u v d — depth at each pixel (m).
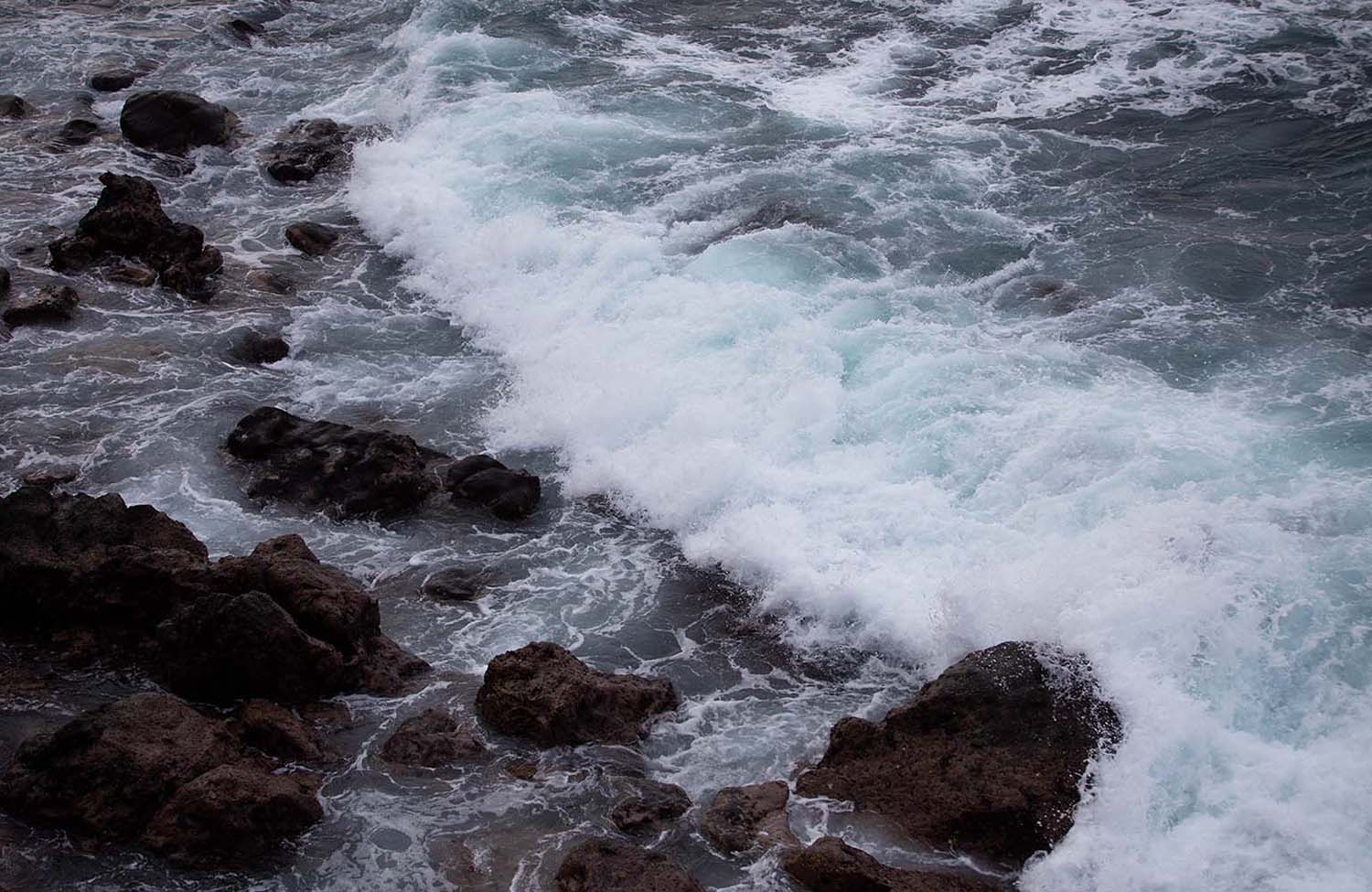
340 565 14.93
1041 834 10.93
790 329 17.92
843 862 10.47
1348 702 11.41
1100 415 15.62
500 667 12.61
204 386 18.25
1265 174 21.66
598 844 10.70
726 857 10.94
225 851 10.86
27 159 25.30
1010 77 26.22
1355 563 12.82
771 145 24.03
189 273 20.81
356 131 26.58
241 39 31.98
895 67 27.23
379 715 12.64
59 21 32.91
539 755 12.13
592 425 17.11
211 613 12.49
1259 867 10.20
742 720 12.68
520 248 20.89
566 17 30.94
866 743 11.92
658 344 18.06
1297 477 14.28
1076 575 13.00
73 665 13.15
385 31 32.28
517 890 10.64
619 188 22.81
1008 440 15.46
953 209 21.34
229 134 26.30
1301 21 27.03
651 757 12.20
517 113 25.69
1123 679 11.80
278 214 23.61
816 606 13.99
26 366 18.50
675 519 15.62
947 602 13.31
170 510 15.63
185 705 11.88
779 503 15.27
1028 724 11.68
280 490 15.99
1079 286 18.88
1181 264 19.16
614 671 13.34
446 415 17.89
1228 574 12.63
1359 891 9.87
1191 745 11.18
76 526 13.96
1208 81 25.09
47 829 11.09
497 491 15.97
